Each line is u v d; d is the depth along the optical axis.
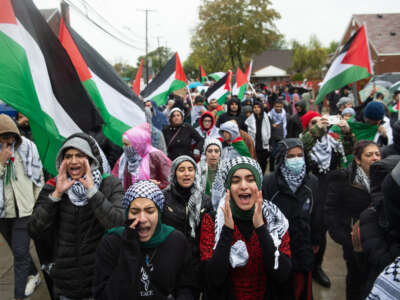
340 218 3.17
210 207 3.10
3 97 2.90
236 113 7.82
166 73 9.07
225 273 2.20
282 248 2.36
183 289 2.16
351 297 3.04
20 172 3.75
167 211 3.13
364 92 9.41
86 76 4.31
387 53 33.19
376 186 2.22
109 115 4.41
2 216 3.71
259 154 7.92
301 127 8.34
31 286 4.07
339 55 6.91
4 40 2.99
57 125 3.31
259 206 2.22
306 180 3.28
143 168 4.07
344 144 4.69
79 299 2.72
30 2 3.25
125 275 1.98
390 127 5.32
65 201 2.71
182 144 6.39
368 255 2.18
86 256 2.68
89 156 2.70
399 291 1.50
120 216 2.64
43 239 2.77
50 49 3.35
